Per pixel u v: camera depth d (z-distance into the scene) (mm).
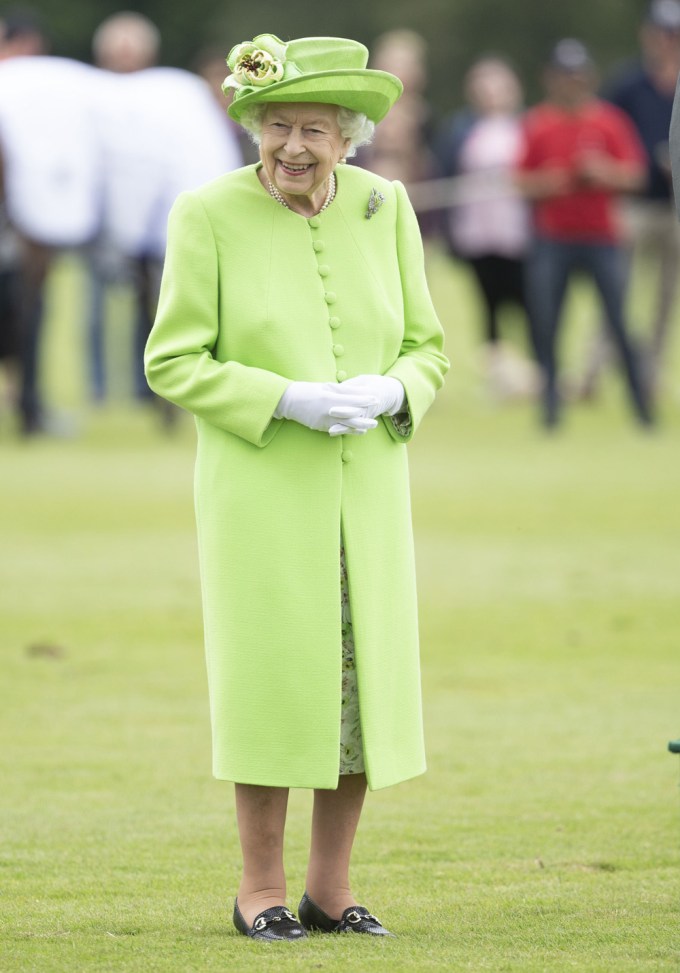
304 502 15484
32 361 55719
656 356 61594
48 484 45344
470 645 28031
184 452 52469
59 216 53719
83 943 15172
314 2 184125
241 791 15734
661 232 60219
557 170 54531
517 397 66000
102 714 23781
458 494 43531
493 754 22016
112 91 54531
